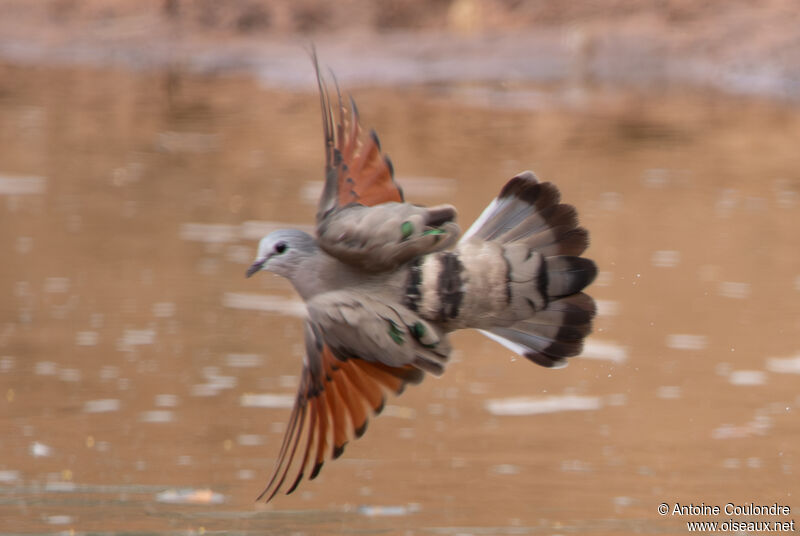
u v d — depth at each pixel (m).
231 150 23.05
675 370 12.52
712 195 20.09
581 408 11.56
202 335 13.17
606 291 14.99
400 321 6.43
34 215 17.92
